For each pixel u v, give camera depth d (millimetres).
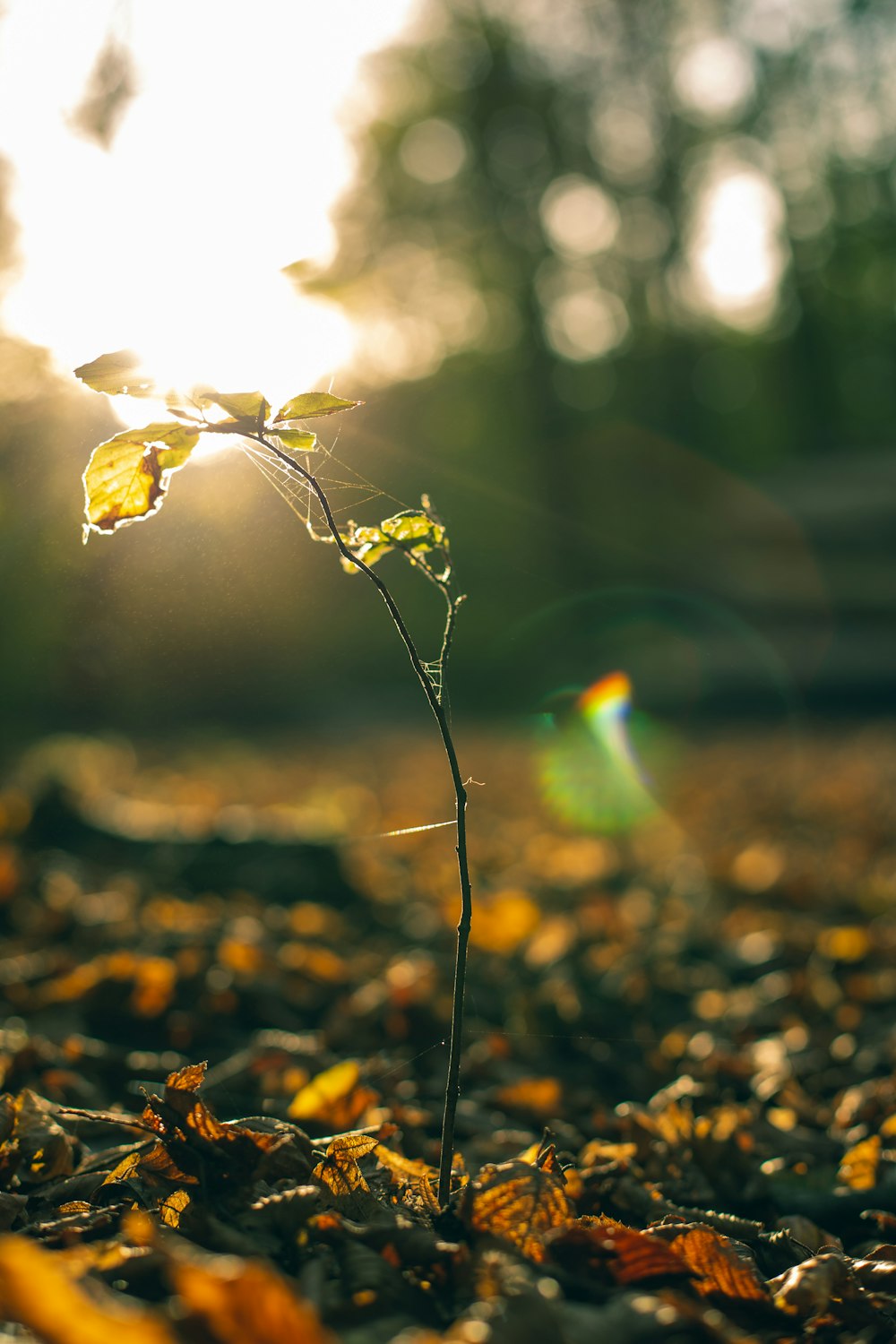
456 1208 1663
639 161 30875
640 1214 2018
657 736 17078
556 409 32688
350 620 19641
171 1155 1777
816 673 19375
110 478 1558
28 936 4445
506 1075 3205
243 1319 1091
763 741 15820
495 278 32625
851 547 25328
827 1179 2438
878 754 13086
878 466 29219
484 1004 3965
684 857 7441
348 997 3861
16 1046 2918
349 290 3982
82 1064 2932
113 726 14242
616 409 34938
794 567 24844
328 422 1897
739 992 4340
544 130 30922
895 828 7949
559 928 4965
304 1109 2447
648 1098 3195
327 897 5469
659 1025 3955
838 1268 1648
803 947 4746
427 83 30250
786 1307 1566
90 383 1496
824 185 31188
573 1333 1319
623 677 20531
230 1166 1761
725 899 6031
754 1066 3236
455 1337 1243
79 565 3557
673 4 28734
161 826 6191
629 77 29797
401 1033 3447
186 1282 1095
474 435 32094
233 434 1540
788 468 30859
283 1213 1570
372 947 4789
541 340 32281
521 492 31297
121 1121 1861
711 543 26875
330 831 6461
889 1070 3254
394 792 10953
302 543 2893
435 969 3953
